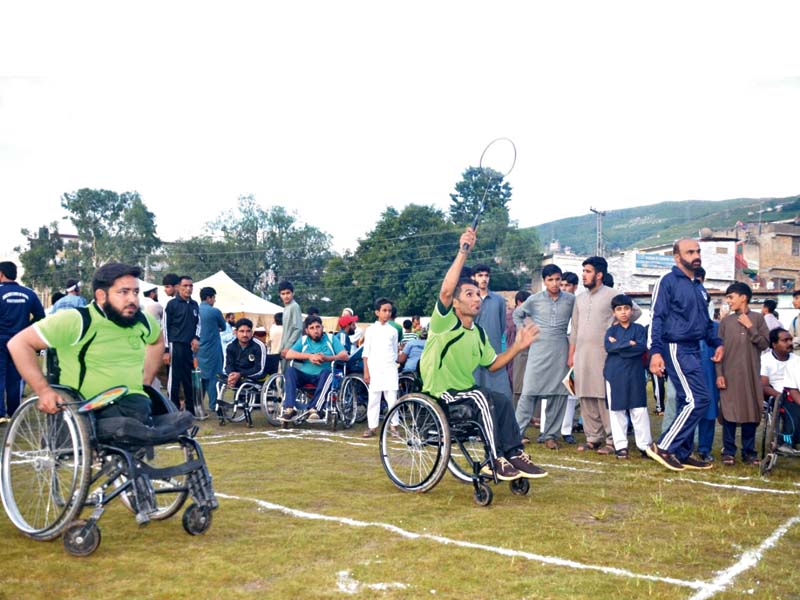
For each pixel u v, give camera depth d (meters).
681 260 6.93
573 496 5.77
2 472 4.63
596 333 7.98
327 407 9.67
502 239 67.44
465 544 4.39
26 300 9.39
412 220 62.09
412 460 6.30
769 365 7.42
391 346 9.16
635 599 3.51
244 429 9.91
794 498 5.75
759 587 3.71
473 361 5.79
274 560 4.07
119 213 72.69
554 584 3.70
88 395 4.52
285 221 75.94
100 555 4.16
